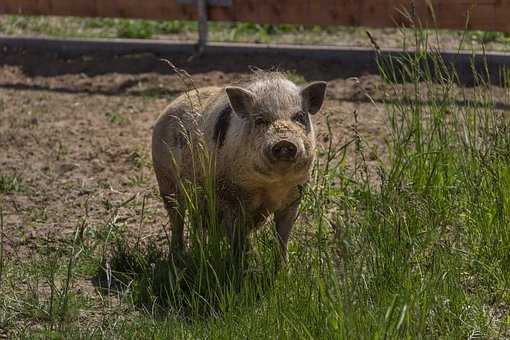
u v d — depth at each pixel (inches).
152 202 617.3
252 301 436.5
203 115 503.8
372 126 711.7
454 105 554.6
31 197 630.5
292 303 426.0
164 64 900.0
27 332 449.7
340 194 541.6
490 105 579.2
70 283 502.6
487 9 847.1
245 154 463.5
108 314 467.5
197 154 494.3
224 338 418.6
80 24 1042.7
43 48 945.5
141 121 775.7
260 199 482.6
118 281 490.6
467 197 512.1
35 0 957.8
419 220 481.4
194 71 881.5
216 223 486.3
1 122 776.3
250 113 461.1
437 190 515.8
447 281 446.0
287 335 409.4
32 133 748.6
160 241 555.5
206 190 480.1
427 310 414.9
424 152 529.3
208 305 463.2
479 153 520.7
